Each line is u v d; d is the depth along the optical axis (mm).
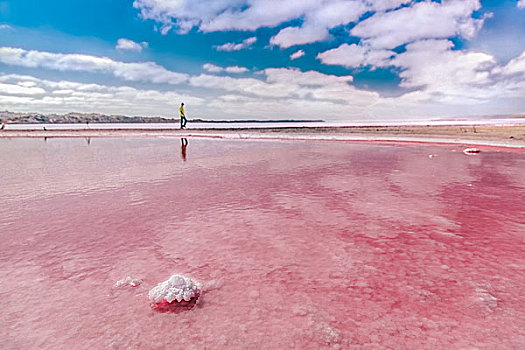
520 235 1976
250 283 1435
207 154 7500
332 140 12289
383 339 1030
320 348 983
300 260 1675
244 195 3254
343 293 1334
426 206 2719
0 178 4316
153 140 13734
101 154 7629
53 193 3373
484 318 1138
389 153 7309
